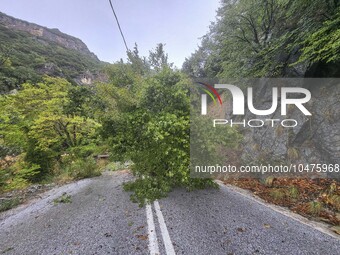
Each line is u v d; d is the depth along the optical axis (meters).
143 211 3.94
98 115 5.80
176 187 5.32
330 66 5.83
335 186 4.45
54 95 11.62
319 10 5.45
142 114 5.24
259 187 5.62
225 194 4.98
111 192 5.38
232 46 8.51
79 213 4.03
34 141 9.63
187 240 2.87
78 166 8.65
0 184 6.24
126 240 2.92
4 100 11.13
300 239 2.82
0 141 7.92
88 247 2.78
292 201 4.41
